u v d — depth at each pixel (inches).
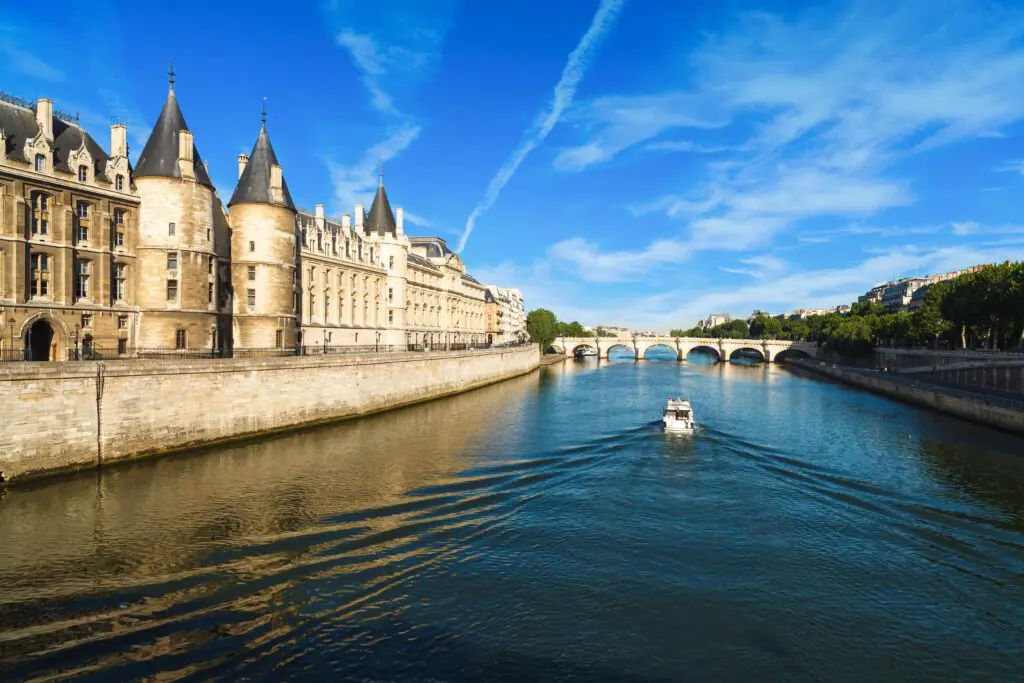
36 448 1268.5
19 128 1678.2
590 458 1605.6
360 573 879.1
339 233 3117.6
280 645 696.4
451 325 4702.3
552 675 672.4
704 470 1515.7
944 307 3887.8
